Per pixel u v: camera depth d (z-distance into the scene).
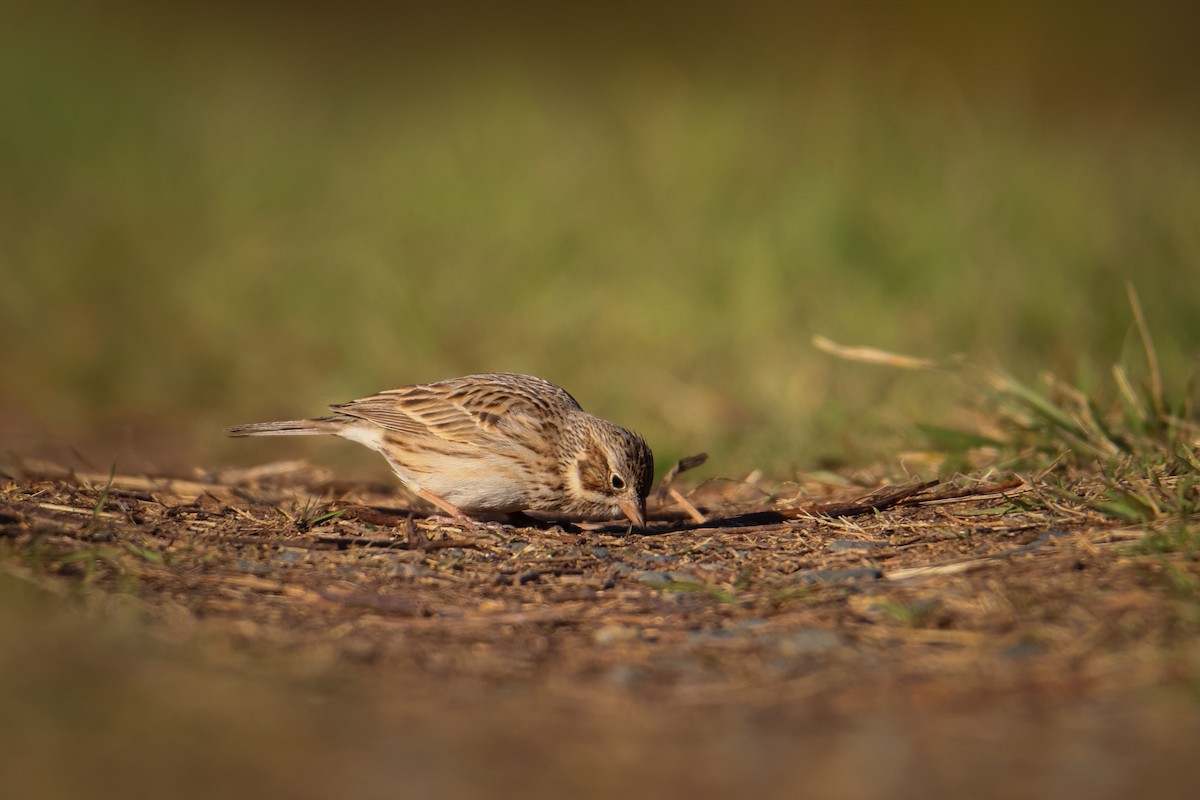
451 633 7.65
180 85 26.52
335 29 34.94
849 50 21.97
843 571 8.44
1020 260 16.39
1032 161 18.77
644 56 32.91
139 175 23.28
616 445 9.84
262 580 8.38
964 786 5.75
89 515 9.34
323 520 9.73
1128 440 10.75
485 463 10.02
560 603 8.15
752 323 16.47
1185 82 36.62
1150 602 7.48
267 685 6.85
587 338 17.39
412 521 9.69
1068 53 37.94
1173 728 6.28
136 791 5.70
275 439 16.05
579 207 19.70
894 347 15.42
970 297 15.83
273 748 6.14
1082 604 7.55
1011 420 11.91
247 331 19.08
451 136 22.55
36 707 6.48
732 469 12.94
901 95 20.25
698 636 7.57
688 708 6.67
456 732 6.37
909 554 8.78
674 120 20.36
